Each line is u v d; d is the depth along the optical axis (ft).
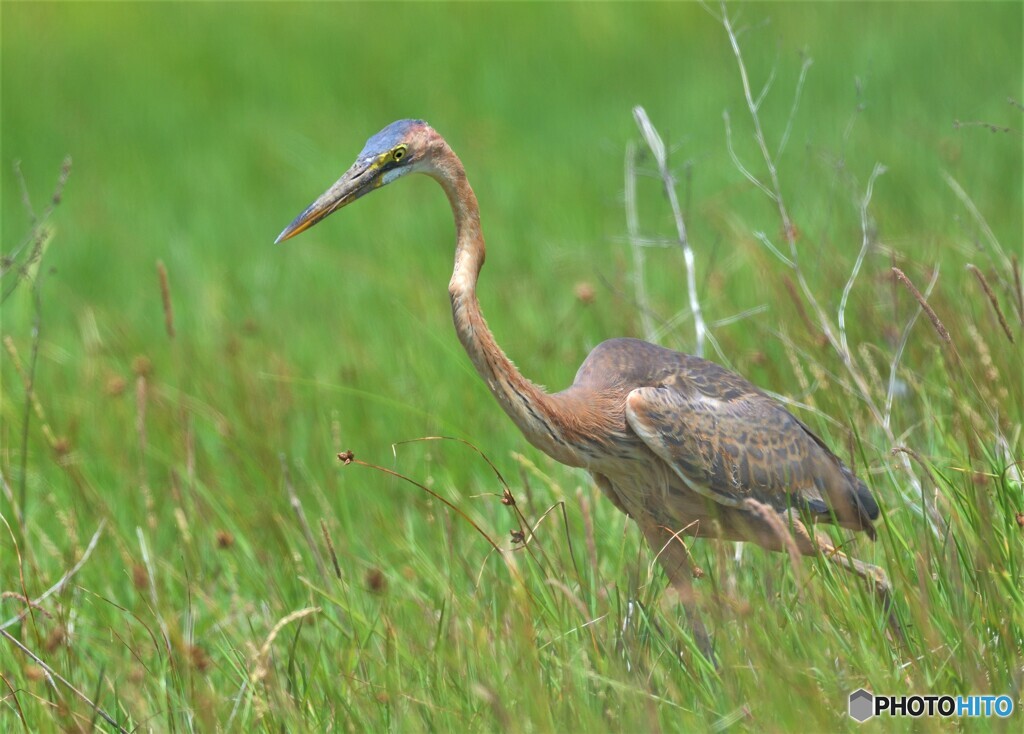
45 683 30.37
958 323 41.27
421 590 35.86
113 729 29.91
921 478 31.53
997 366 38.37
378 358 52.24
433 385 48.55
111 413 47.83
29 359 54.75
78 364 54.90
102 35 113.91
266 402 47.96
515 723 25.53
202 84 101.60
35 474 43.32
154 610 33.09
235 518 40.14
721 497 34.17
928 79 84.74
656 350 35.94
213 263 68.03
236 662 31.32
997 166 66.13
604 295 55.72
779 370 44.47
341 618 33.60
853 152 70.03
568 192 73.51
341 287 62.64
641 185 72.43
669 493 34.71
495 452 43.47
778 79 88.28
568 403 33.19
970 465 31.86
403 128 32.83
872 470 35.91
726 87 88.48
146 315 62.28
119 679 32.27
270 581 35.91
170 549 39.55
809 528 31.86
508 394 32.58
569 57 101.96
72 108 97.09
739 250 57.16
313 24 116.06
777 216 61.72
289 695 28.81
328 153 85.30
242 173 83.56
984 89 81.25
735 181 68.85
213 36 113.29
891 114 77.82
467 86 97.81
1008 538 29.27
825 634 27.76
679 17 107.34
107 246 72.59
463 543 37.50
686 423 33.63
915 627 29.04
